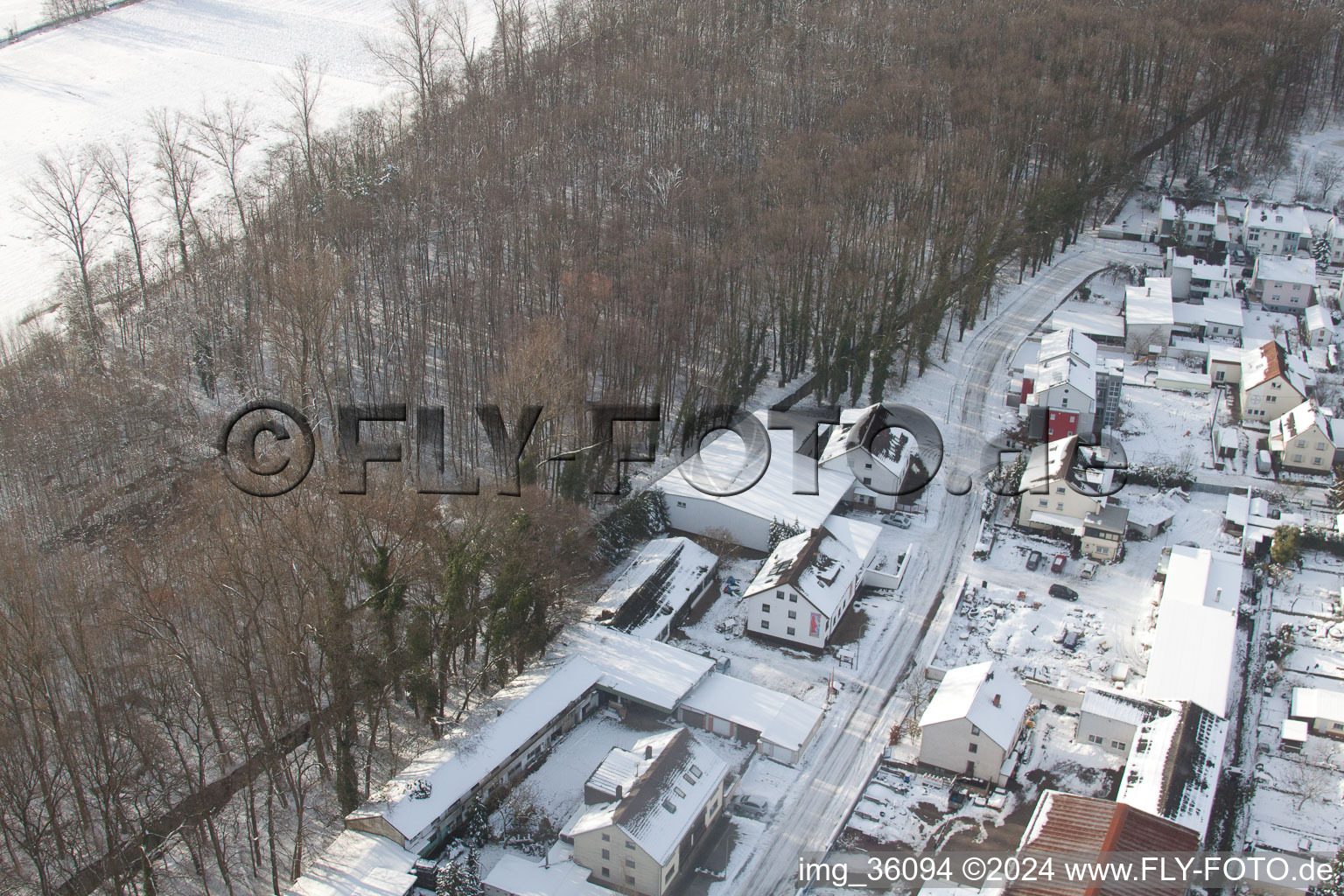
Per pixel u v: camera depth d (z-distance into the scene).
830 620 97.25
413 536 90.06
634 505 110.88
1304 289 160.62
